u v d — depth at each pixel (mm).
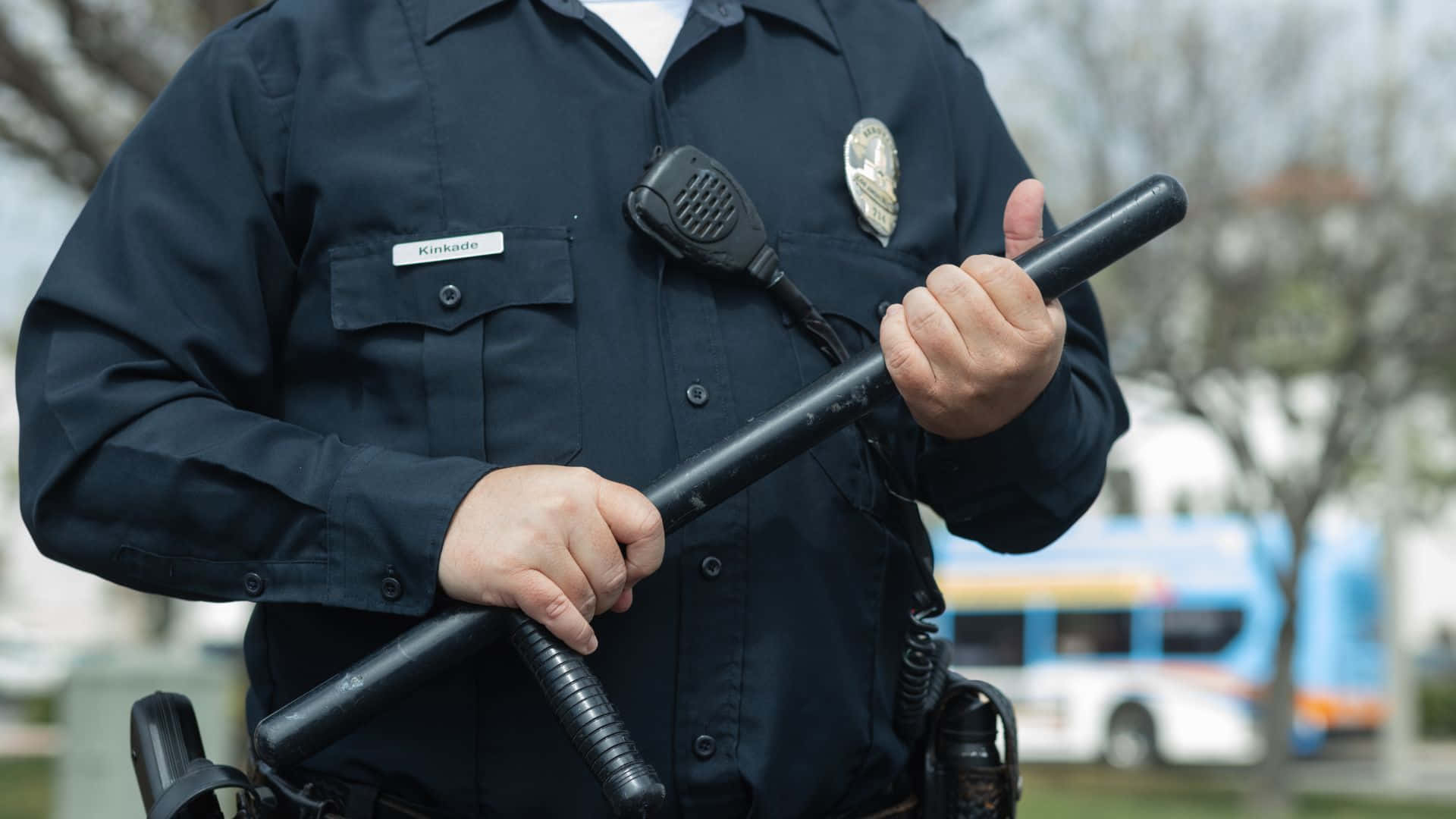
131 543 1015
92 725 6152
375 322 1062
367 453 1013
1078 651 16953
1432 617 27469
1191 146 11289
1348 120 11250
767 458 975
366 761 1040
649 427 1052
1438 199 11320
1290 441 13195
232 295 1077
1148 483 17469
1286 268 11594
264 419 1040
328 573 985
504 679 1031
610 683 1028
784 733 1050
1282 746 13219
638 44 1150
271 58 1109
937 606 1139
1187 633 16750
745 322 1083
